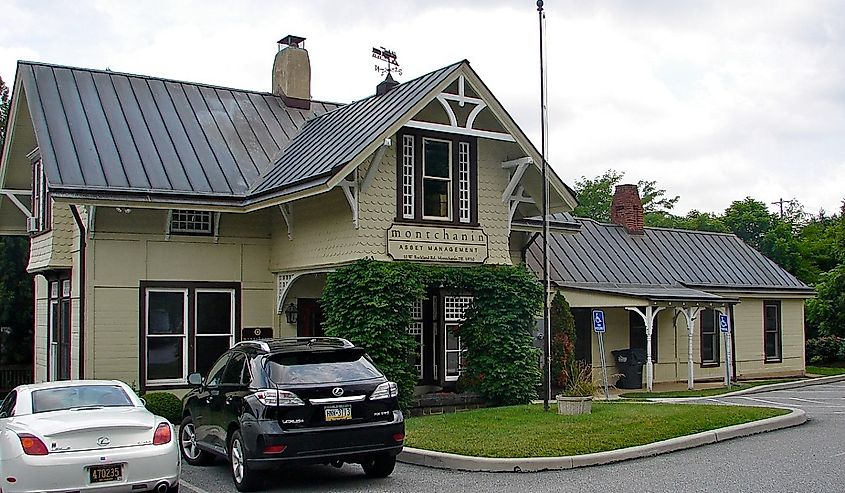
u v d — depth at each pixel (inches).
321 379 413.4
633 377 1019.9
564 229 895.1
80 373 708.7
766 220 2287.2
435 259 706.2
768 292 1216.2
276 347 430.3
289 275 774.5
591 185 2469.2
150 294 734.5
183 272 749.3
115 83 842.8
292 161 765.3
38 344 903.1
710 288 1146.0
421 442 502.6
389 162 691.4
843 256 1622.8
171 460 369.1
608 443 490.9
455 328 751.1
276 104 941.8
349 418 408.5
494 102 716.0
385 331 657.6
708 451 500.4
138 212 730.8
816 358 1459.2
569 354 865.5
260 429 394.3
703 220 2364.7
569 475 435.5
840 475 417.4
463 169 738.8
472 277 713.0
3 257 1106.1
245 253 785.6
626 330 1068.5
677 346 1122.7
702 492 385.4
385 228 684.1
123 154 735.1
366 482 429.7
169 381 735.7
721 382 1121.4
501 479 430.6
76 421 361.7
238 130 855.1
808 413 703.7
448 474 448.1
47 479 341.7
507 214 760.3
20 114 832.9
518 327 730.2
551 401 752.3
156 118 815.1
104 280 712.4
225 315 772.6
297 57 957.8
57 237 762.8
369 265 658.8
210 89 911.7
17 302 1111.6
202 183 741.9
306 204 743.1
